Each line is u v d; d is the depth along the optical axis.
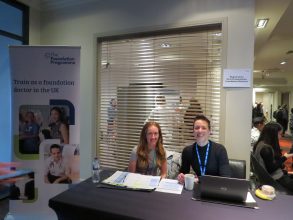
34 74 2.27
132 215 1.25
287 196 1.54
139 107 2.99
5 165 2.11
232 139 2.49
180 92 2.77
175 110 2.80
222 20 2.49
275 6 2.59
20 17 3.31
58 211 1.43
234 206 1.37
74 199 1.44
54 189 2.28
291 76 9.96
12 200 2.26
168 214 1.26
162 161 2.23
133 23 2.95
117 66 3.12
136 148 2.30
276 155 2.76
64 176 2.28
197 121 2.07
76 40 3.33
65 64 2.28
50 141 2.28
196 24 2.61
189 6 2.65
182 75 2.76
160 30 2.80
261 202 1.43
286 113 9.65
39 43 3.57
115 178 1.79
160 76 2.88
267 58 6.03
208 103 2.64
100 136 3.26
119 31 3.01
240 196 1.41
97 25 3.18
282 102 11.91
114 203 1.39
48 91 2.28
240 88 2.45
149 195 1.51
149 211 1.29
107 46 3.18
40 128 2.28
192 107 2.71
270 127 2.78
